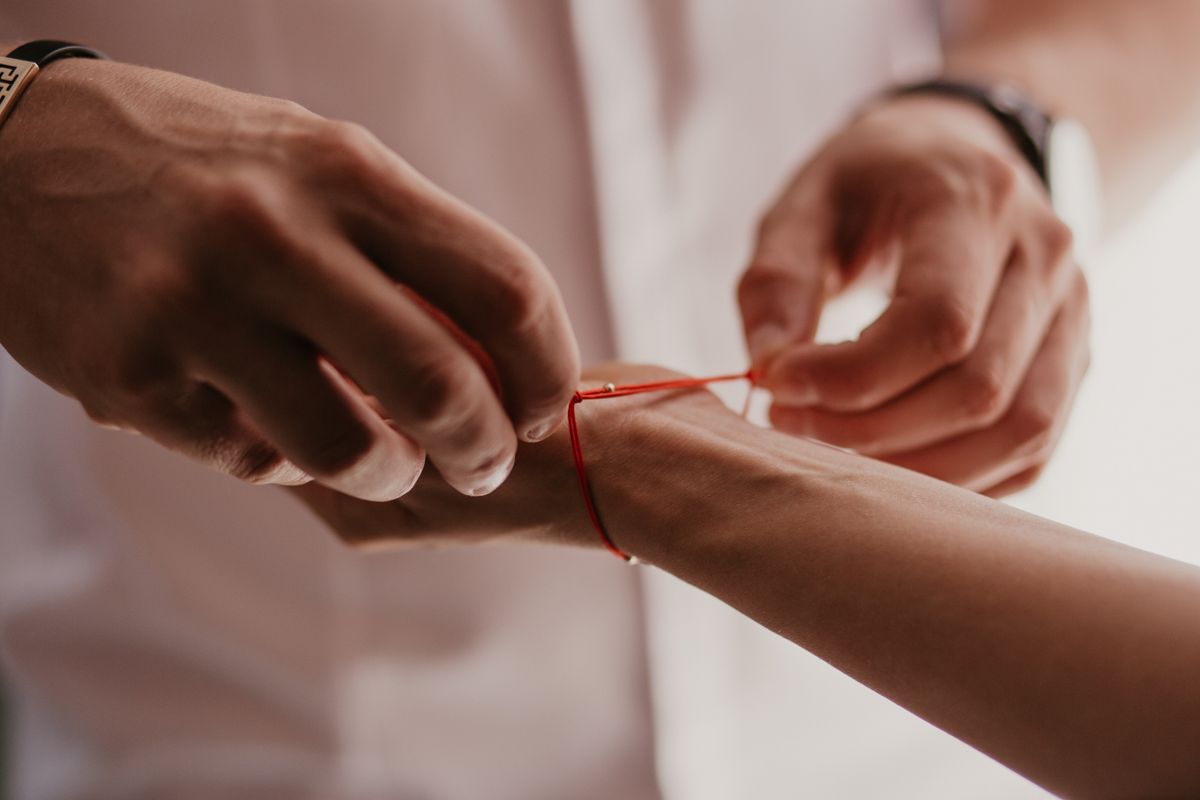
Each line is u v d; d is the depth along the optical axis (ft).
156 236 1.58
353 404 1.61
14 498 2.31
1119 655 1.56
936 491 1.75
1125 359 2.93
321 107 2.30
